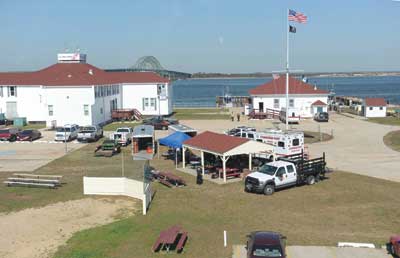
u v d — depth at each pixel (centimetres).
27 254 1895
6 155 4109
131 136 4569
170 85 7612
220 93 19500
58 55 7300
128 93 7319
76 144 4709
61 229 2195
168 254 1855
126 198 2717
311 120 6706
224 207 2519
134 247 1939
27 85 6519
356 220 2280
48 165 3662
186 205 2562
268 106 7206
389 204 2534
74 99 5831
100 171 3381
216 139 3306
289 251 1856
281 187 2834
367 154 4038
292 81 7275
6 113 6606
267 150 3175
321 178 3091
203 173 3262
